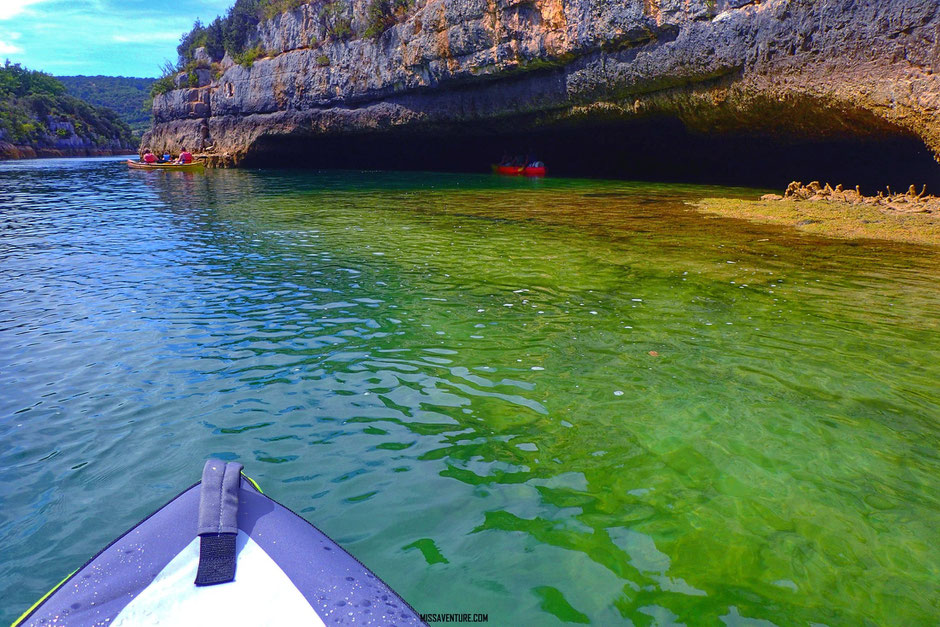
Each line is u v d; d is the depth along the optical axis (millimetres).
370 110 30141
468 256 8859
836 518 3070
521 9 20594
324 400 4332
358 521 3033
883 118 13047
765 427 3936
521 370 4812
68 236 11539
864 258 8422
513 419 4055
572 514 3096
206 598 1975
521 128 24969
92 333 5754
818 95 14141
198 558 2131
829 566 2734
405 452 3664
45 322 6109
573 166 28156
